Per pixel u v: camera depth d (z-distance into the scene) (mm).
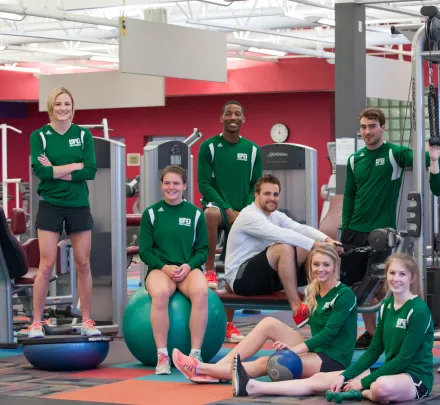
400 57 20016
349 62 11914
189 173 9453
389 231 6305
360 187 6668
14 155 24578
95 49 19719
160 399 4961
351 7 11914
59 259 7945
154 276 5969
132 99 13945
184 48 12242
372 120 6516
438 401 4730
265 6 15781
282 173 9656
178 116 22891
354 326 5277
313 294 5309
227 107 7371
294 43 19359
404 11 13586
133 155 23266
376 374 4742
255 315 9531
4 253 6973
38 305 6363
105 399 4988
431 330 4766
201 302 5828
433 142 6172
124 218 7734
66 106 6379
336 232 7402
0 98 22781
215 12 15945
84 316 6445
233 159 7449
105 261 7730
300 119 21734
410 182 9078
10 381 5629
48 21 17062
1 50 19656
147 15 12211
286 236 6445
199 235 6145
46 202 6387
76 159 6418
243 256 6688
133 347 6066
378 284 6504
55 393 5184
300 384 4965
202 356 6004
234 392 4965
